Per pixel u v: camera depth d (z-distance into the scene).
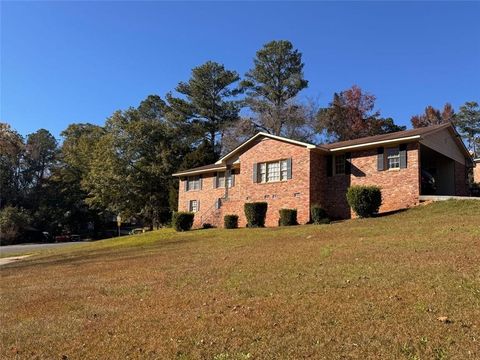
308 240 14.98
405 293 7.12
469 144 58.16
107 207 46.69
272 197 25.08
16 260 22.59
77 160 59.44
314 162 23.98
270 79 51.44
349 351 5.14
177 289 9.28
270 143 25.61
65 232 60.75
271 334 5.93
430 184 23.41
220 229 24.73
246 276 9.81
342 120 48.59
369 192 20.17
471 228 12.89
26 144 67.75
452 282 7.46
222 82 53.00
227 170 30.81
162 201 45.56
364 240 13.20
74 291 10.26
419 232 13.45
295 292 7.92
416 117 55.25
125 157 45.28
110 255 18.25
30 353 6.11
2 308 9.08
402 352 4.99
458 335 5.30
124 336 6.45
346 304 6.87
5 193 61.88
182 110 52.38
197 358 5.39
